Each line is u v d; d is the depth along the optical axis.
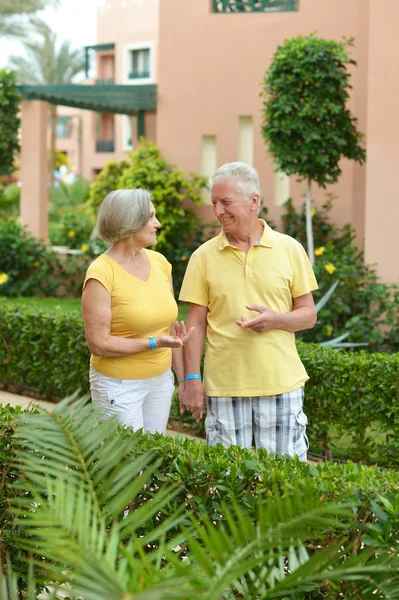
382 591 1.99
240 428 3.19
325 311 7.26
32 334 6.42
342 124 7.87
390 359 4.58
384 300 7.18
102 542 1.75
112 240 3.18
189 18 10.14
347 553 2.16
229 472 2.39
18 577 2.60
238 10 10.00
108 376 3.23
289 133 7.62
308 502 1.90
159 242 9.88
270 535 1.72
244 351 3.13
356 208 9.05
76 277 11.18
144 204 3.14
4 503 2.62
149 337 3.21
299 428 3.22
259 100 9.80
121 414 3.21
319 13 9.22
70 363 6.11
